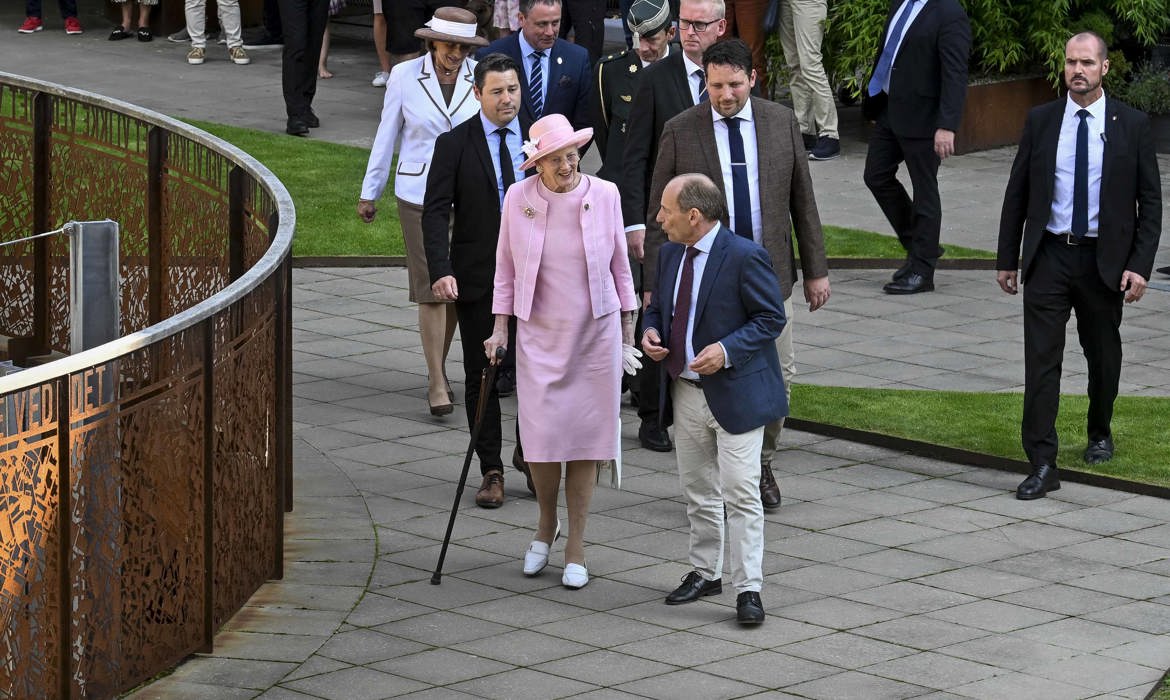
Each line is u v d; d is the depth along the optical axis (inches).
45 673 923.4
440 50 1487.5
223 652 1042.1
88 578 951.0
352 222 2151.8
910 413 1510.8
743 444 1090.1
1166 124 2797.7
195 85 2898.6
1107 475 1354.6
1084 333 1362.0
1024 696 989.8
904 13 1943.9
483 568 1190.3
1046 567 1191.6
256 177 1291.8
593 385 1154.0
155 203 1546.5
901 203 2007.9
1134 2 2746.1
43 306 1722.4
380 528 1259.2
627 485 1363.2
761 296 1092.5
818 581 1165.7
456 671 1019.3
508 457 1425.9
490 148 1318.9
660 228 1295.5
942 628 1088.2
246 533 1106.7
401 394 1592.0
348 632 1075.3
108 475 953.5
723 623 1097.4
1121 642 1067.9
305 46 2536.9
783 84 2711.6
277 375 1147.9
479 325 1316.4
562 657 1042.1
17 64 3019.2
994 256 2062.0
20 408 888.3
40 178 1700.3
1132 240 1328.7
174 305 1523.1
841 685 1003.3
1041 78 2716.5
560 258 1155.3
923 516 1290.6
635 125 1364.4
